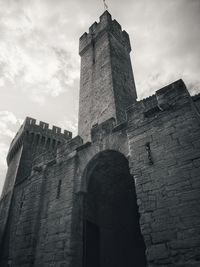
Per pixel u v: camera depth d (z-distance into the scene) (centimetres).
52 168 1295
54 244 969
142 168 827
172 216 670
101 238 1327
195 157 717
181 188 696
